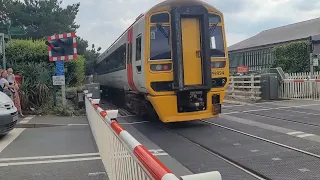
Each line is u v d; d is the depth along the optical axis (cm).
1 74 1263
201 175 187
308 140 807
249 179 554
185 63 1017
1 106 917
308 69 2430
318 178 541
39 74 1471
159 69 1022
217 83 1075
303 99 1778
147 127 1111
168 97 1024
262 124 1060
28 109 1430
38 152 790
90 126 1091
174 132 999
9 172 638
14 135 1001
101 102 2198
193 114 1045
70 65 1811
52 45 1294
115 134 447
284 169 592
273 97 1836
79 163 686
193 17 1031
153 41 1025
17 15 3288
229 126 1053
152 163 242
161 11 1030
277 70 1923
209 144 816
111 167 507
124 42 1412
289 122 1077
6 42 1648
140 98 1243
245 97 1930
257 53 3058
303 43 2473
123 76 1453
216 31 1080
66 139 929
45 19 3325
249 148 755
